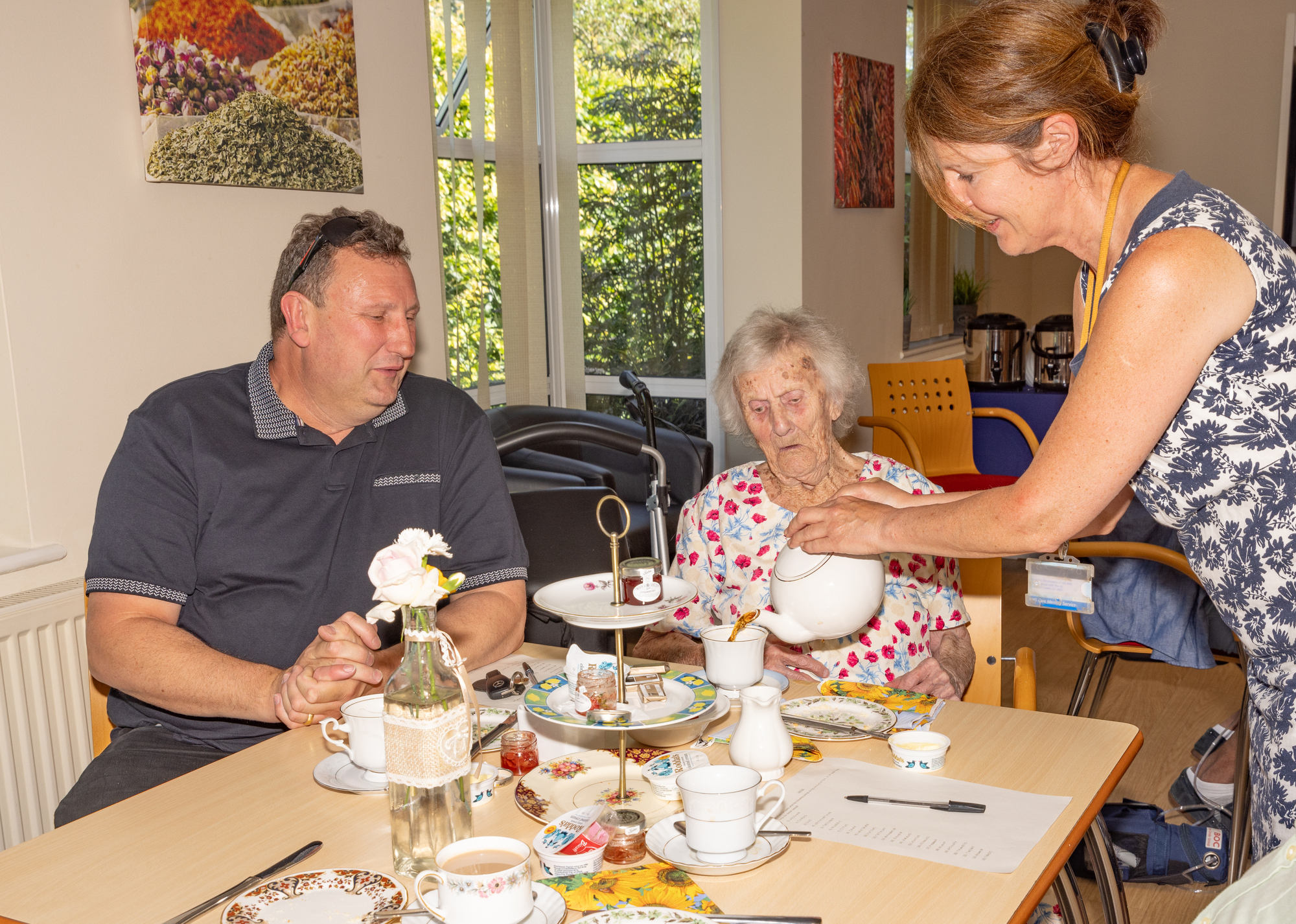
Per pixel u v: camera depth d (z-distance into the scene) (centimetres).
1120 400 105
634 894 92
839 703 139
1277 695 118
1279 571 112
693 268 434
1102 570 245
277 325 166
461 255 341
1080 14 109
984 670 175
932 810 108
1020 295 717
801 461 172
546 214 397
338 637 131
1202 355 104
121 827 112
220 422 165
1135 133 112
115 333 214
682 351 439
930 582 173
